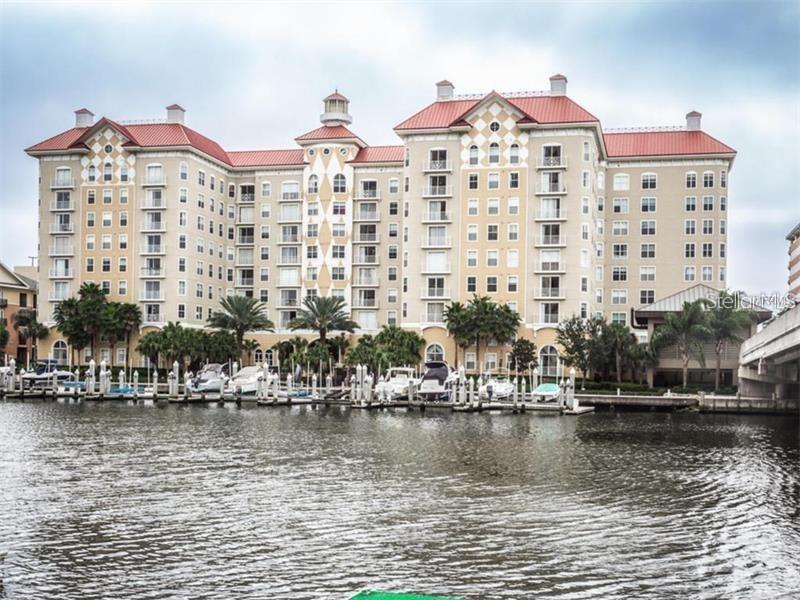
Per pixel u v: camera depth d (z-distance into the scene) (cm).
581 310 9988
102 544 2311
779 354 5819
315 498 2958
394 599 1466
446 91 10988
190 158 11300
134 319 11019
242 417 6356
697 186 11206
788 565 2153
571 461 3947
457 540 2372
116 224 11381
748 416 7231
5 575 2036
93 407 7262
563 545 2327
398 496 3005
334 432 5238
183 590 1936
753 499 3014
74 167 11550
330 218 11656
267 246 12100
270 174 12119
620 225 11412
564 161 10069
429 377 8062
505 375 9925
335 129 11869
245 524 2548
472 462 3881
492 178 10294
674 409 7825
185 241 11231
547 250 10112
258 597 1894
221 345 10175
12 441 4581
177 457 3984
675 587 1975
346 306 11544
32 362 11406
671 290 11225
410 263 10512
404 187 10588
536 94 10656
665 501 2955
